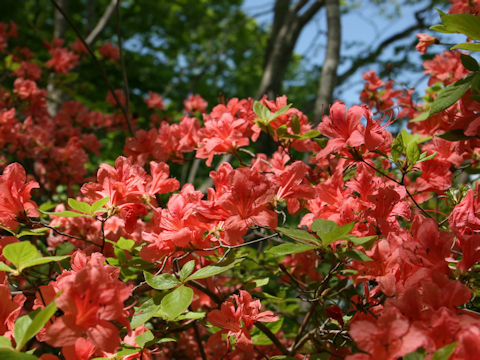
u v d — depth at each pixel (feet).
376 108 10.99
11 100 14.07
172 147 8.71
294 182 5.69
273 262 9.21
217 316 5.73
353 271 5.65
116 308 4.04
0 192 5.51
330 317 5.73
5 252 4.46
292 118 7.32
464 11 8.08
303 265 9.01
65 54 17.58
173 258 5.86
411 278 4.26
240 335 5.67
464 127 5.90
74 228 9.20
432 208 8.65
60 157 14.16
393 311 3.53
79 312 3.97
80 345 4.32
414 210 7.57
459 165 7.42
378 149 6.32
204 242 5.62
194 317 5.91
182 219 5.48
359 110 5.66
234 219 5.13
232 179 5.16
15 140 13.05
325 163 8.47
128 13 39.45
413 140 5.99
